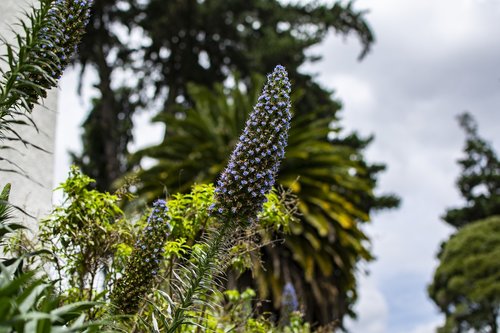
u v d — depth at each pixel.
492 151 41.59
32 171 6.03
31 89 3.54
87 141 22.14
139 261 3.83
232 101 15.75
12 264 2.72
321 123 15.70
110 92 21.50
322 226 13.03
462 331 34.56
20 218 5.48
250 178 3.57
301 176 14.21
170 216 4.37
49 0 3.53
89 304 2.61
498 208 38.25
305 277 13.70
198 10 21.59
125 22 21.53
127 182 5.22
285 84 3.69
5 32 5.81
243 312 5.70
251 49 22.14
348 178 15.19
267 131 3.59
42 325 2.31
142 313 4.39
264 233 5.13
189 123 14.90
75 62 20.80
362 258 14.76
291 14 22.84
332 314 13.70
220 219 3.70
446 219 40.12
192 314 4.01
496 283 31.92
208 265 3.71
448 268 34.00
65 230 4.65
